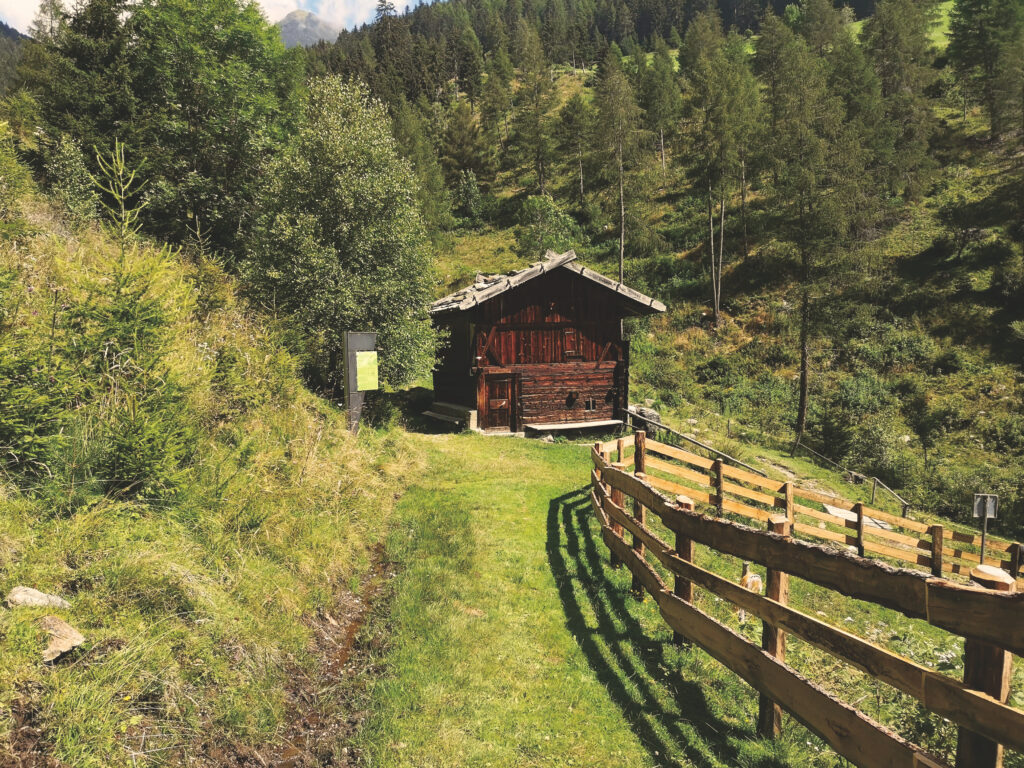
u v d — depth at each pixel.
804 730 3.99
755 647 3.67
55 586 3.41
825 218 22.98
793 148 24.50
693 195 49.28
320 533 6.06
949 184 41.34
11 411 3.95
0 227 6.59
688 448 17.77
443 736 3.67
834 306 23.39
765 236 40.88
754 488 14.06
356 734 3.70
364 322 13.15
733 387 30.62
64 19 22.53
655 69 66.06
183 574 4.07
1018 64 44.50
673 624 4.74
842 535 10.12
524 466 12.30
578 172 55.34
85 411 4.73
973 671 2.39
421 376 14.45
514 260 48.31
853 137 24.52
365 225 13.75
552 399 17.73
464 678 4.34
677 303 38.66
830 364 30.81
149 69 21.94
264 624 4.30
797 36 65.12
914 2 59.59
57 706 2.72
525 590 5.99
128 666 3.18
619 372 18.58
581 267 17.28
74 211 11.80
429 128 73.44
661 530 9.06
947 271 33.34
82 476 4.34
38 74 24.48
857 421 25.70
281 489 6.27
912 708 4.15
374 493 8.18
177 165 19.89
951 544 15.59
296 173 13.73
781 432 25.91
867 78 44.34
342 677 4.32
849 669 5.27
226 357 7.67
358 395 9.27
